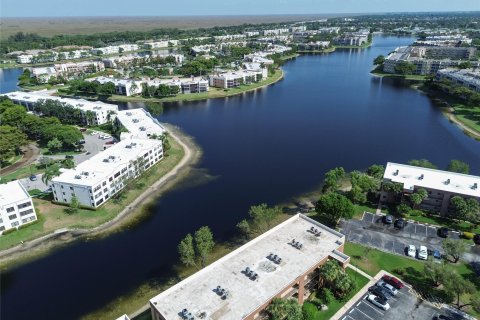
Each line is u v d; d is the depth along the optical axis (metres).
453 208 128.62
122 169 154.50
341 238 101.69
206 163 183.25
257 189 157.25
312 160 185.38
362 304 92.44
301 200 147.50
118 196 150.50
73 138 192.25
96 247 121.12
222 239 123.69
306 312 85.12
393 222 127.31
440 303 92.56
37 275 108.94
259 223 122.00
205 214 139.12
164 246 120.88
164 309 79.31
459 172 151.00
